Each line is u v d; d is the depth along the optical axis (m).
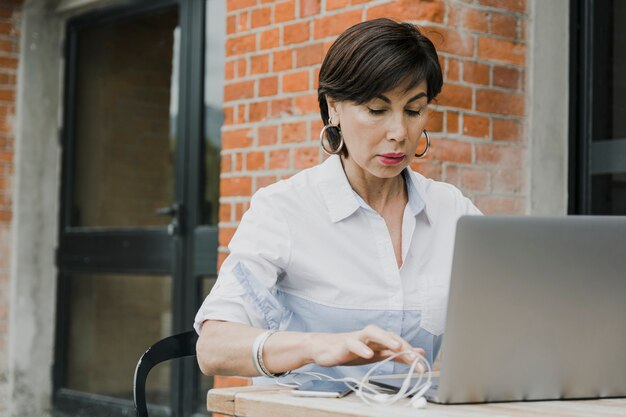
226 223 3.55
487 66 3.13
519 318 1.37
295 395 1.50
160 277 4.57
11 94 5.15
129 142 4.79
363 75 1.73
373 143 1.77
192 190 4.42
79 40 5.13
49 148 5.21
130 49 4.81
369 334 1.44
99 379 4.90
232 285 1.78
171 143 4.55
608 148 3.22
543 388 1.44
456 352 1.36
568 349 1.42
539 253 1.36
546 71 3.27
